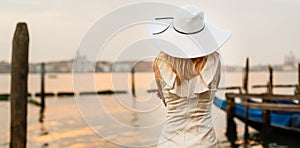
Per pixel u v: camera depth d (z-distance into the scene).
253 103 11.89
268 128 11.45
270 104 11.37
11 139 6.98
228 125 12.67
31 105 22.77
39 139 11.31
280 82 31.72
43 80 22.12
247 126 12.23
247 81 18.41
